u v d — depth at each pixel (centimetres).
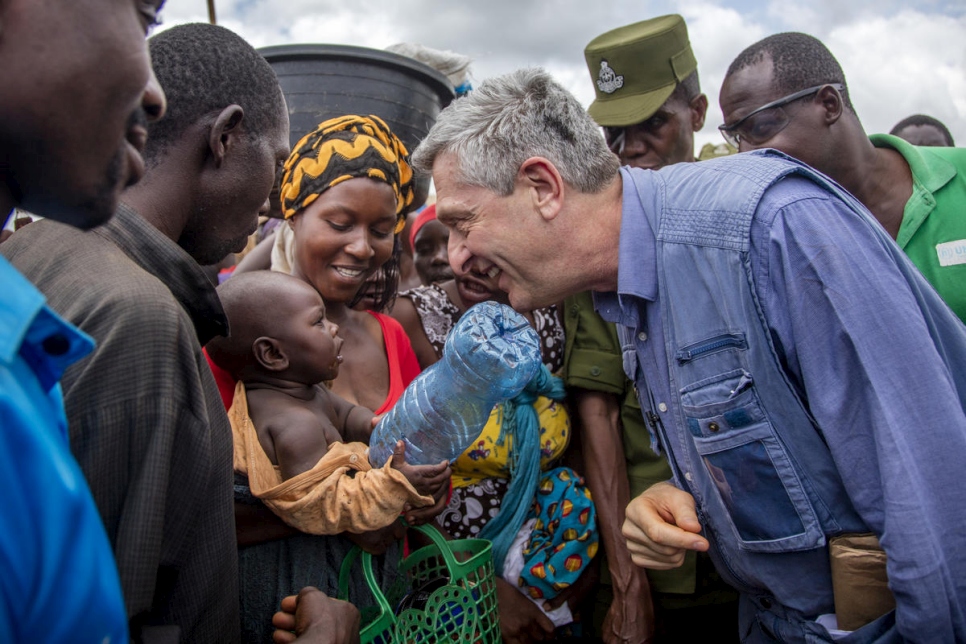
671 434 178
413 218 417
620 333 189
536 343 184
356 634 146
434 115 304
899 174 249
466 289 240
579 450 267
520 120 166
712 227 157
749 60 260
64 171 82
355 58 276
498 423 228
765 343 153
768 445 156
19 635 63
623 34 333
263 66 148
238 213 144
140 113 88
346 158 203
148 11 90
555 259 173
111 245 117
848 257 142
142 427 103
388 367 225
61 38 76
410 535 219
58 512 64
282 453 171
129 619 100
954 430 137
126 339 104
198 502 112
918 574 133
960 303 230
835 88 244
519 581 229
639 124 323
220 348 183
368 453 184
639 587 235
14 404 63
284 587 170
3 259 69
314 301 184
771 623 180
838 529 157
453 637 183
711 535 186
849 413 142
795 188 154
